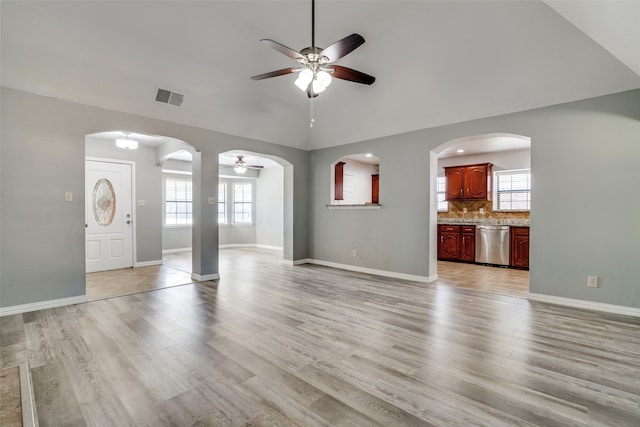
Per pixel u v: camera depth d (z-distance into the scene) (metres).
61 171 3.35
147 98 3.73
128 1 2.71
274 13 3.00
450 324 2.85
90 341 2.46
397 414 1.59
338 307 3.36
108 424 1.52
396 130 4.77
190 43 3.24
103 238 5.38
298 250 6.10
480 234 6.10
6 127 3.03
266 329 2.73
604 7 1.75
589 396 1.75
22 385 1.23
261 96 4.33
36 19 2.62
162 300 3.61
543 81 3.24
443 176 7.24
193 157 4.75
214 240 4.75
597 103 3.21
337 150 5.76
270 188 8.82
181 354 2.25
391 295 3.85
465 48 3.16
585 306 3.31
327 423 1.53
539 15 2.66
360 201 8.30
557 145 3.45
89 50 3.00
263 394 1.77
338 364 2.11
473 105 3.82
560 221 3.44
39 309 3.22
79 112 3.45
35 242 3.20
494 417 1.57
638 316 3.03
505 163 6.41
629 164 3.07
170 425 1.51
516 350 2.32
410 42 3.27
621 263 3.12
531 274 3.64
